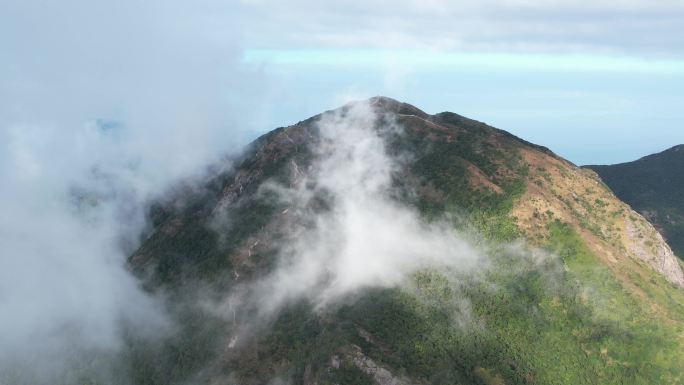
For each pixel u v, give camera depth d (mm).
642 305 179875
